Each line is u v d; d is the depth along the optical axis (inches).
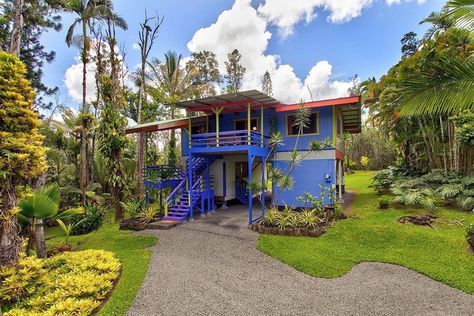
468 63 192.7
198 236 378.0
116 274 249.6
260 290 222.1
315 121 497.0
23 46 647.1
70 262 266.7
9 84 202.5
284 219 378.3
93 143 685.9
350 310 189.9
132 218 468.1
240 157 609.6
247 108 495.5
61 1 569.3
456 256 263.6
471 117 454.3
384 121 635.5
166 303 202.7
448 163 552.1
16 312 177.6
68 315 178.2
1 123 201.5
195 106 488.4
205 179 537.0
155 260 293.3
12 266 208.1
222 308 195.2
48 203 282.5
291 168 501.4
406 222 362.6
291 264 271.1
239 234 378.0
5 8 525.7
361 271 251.6
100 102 705.0
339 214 412.5
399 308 190.7
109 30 687.1
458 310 185.5
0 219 206.5
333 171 477.4
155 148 1096.8
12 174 204.4
